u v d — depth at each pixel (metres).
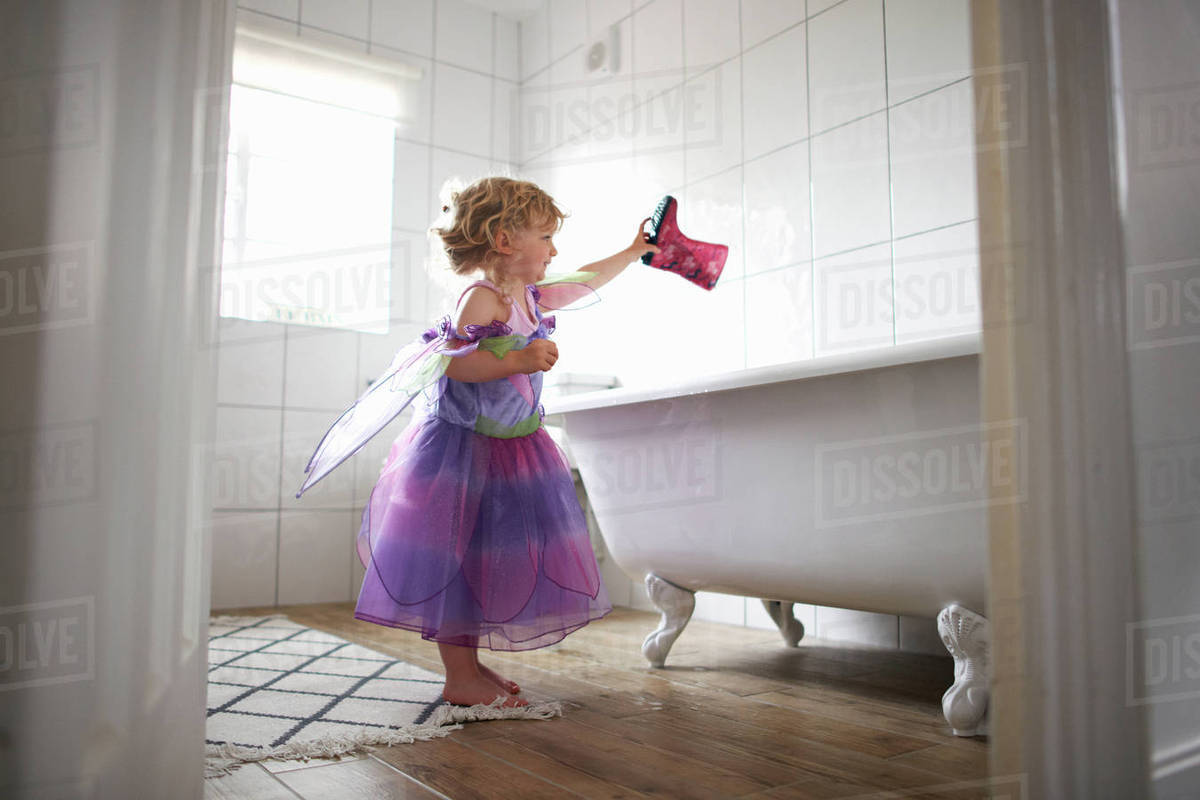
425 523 1.34
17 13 0.71
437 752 1.12
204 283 0.76
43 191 0.70
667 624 1.73
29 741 0.67
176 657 0.72
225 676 1.63
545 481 1.45
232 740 1.16
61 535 0.69
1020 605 0.74
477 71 3.30
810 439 1.41
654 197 2.70
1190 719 0.77
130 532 0.70
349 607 2.75
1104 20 0.80
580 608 1.44
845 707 1.38
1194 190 0.83
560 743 1.17
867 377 1.32
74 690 0.68
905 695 1.47
